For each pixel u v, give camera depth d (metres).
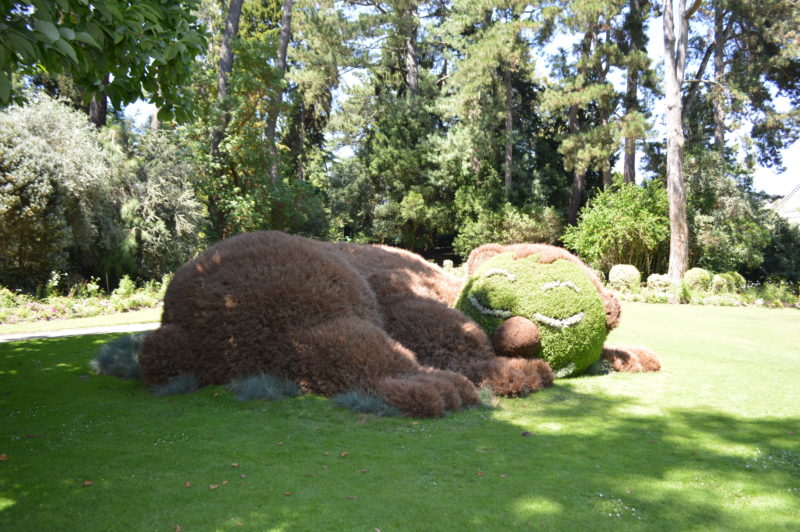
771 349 9.19
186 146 21.03
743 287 20.05
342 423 4.66
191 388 5.65
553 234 29.98
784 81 30.20
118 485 3.37
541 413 5.16
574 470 3.66
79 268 17.70
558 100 27.05
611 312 7.05
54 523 2.90
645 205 22.70
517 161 32.66
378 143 34.75
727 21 29.75
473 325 6.37
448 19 32.28
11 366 7.11
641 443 4.27
